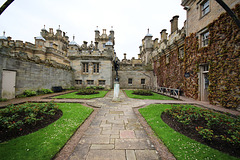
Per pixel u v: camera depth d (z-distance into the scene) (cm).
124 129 366
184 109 507
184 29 1109
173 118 430
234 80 618
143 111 552
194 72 933
